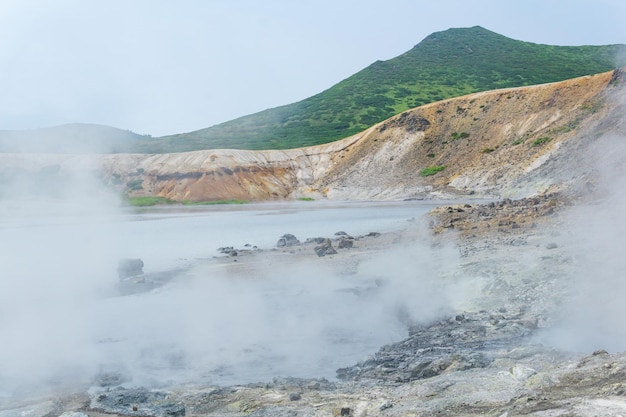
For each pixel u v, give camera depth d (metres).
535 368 14.17
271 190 115.00
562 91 101.56
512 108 107.44
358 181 111.44
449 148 108.62
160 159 119.06
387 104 176.62
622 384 11.38
